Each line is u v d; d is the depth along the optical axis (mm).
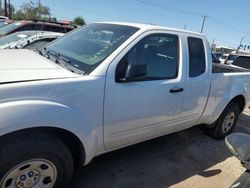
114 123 2926
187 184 3529
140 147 4258
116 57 2857
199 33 4055
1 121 2129
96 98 2686
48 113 2336
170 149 4379
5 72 2414
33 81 2361
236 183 2084
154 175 3600
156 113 3344
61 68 2756
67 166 2629
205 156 4359
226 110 4801
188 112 3891
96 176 3379
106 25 3570
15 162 2279
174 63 3572
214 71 4598
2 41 8938
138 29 3246
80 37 3539
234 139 2123
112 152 3957
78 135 2598
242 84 4887
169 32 3535
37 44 8602
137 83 3047
